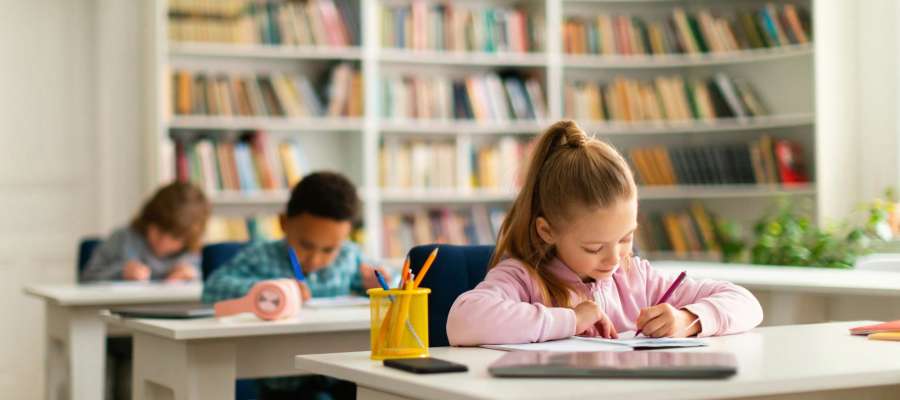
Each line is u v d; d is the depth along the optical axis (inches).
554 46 204.2
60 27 200.1
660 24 207.9
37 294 126.9
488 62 204.5
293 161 195.8
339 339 88.7
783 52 193.2
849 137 186.7
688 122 205.0
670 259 208.8
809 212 191.9
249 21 191.5
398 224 202.7
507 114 205.2
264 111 193.6
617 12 215.2
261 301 85.6
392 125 198.7
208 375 81.2
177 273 143.8
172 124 187.9
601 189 66.2
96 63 201.2
